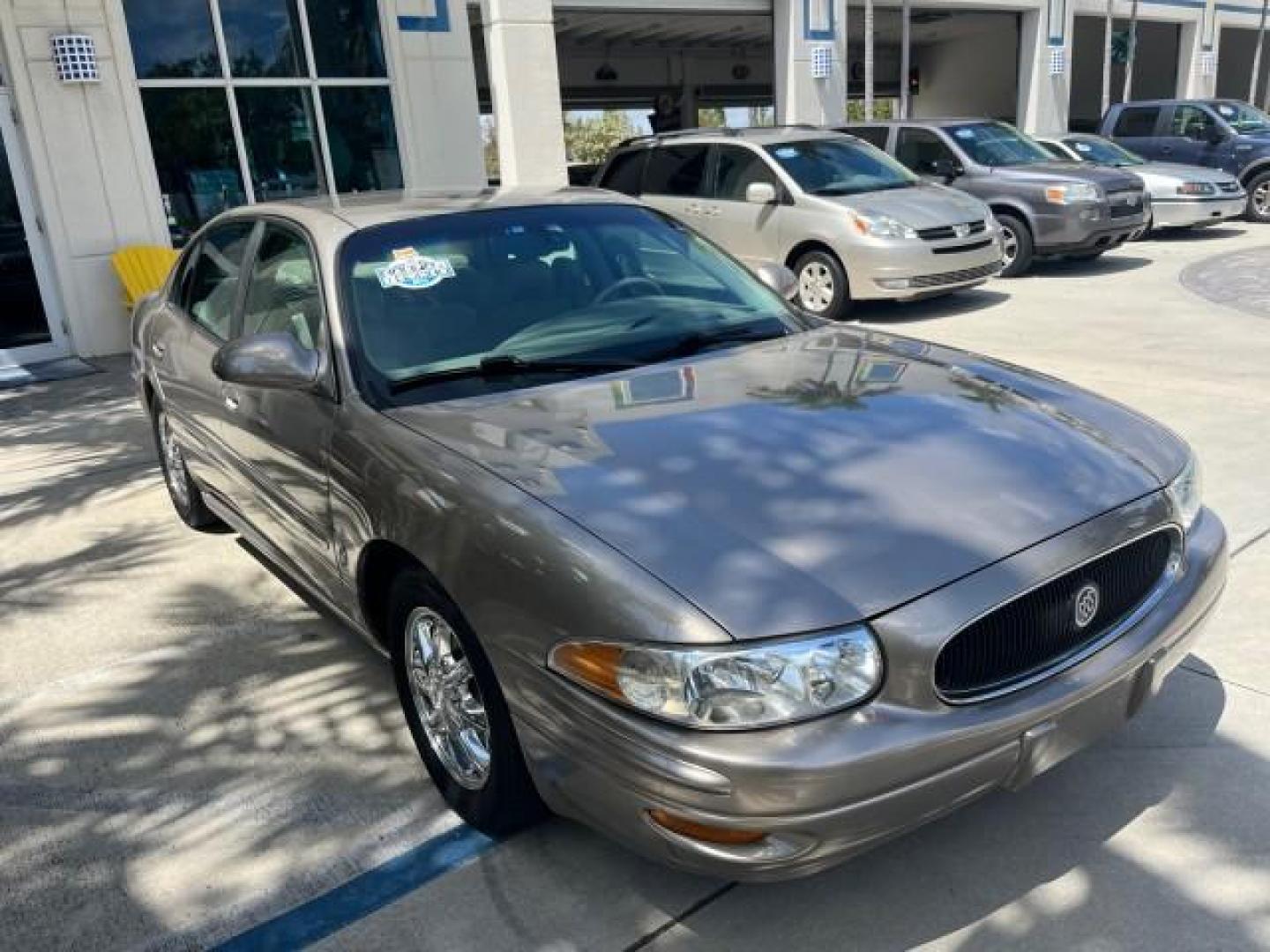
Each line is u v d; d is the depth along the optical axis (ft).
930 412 9.72
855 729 7.09
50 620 14.66
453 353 11.08
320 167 36.88
